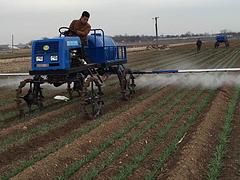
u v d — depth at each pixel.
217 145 5.10
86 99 6.75
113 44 8.71
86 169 4.38
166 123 6.34
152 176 4.09
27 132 6.09
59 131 6.15
